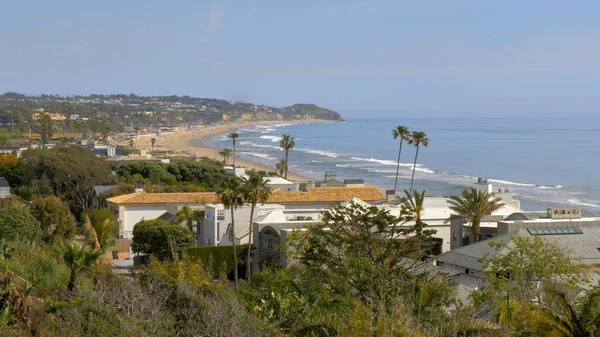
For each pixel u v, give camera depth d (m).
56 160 136.25
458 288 48.69
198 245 89.94
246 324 32.44
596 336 32.00
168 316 32.78
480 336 33.34
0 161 148.88
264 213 85.25
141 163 161.25
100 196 122.44
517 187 189.12
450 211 84.06
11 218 66.88
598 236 61.31
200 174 161.75
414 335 29.92
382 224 55.12
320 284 44.56
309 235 60.50
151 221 83.75
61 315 32.09
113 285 35.28
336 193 104.94
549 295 39.94
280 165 190.12
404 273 50.00
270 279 45.66
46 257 41.38
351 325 30.58
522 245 47.78
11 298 32.66
